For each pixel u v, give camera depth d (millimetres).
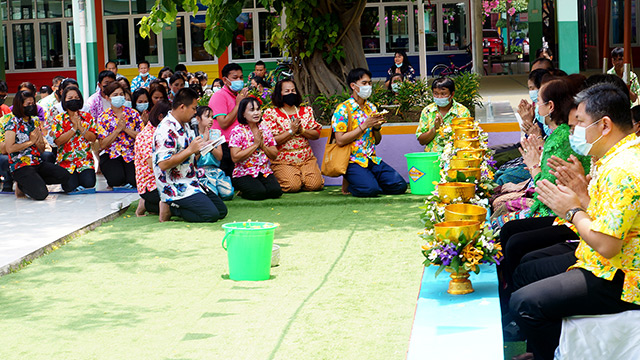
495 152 8805
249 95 10047
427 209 4844
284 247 6508
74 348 4211
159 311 4863
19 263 6078
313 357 3928
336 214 7965
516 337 4516
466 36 22188
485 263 4652
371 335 4227
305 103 9375
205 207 7617
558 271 3963
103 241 6953
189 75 13961
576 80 4793
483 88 16578
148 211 8219
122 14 22031
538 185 3627
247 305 4914
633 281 3438
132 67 22172
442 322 3766
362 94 8578
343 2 10617
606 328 3520
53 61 23281
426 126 8852
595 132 3516
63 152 9508
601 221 3350
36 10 23125
